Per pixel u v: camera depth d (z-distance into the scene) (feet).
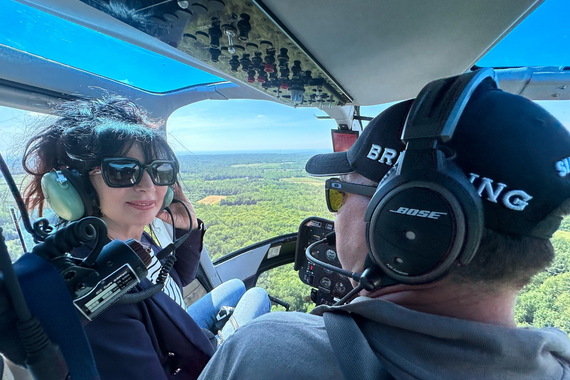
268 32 1.58
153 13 1.32
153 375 1.45
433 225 0.63
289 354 0.71
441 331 0.64
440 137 0.64
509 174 0.62
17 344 0.68
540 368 0.62
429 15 1.43
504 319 0.70
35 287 0.71
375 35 1.62
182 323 1.75
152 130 1.72
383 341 0.68
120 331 1.38
